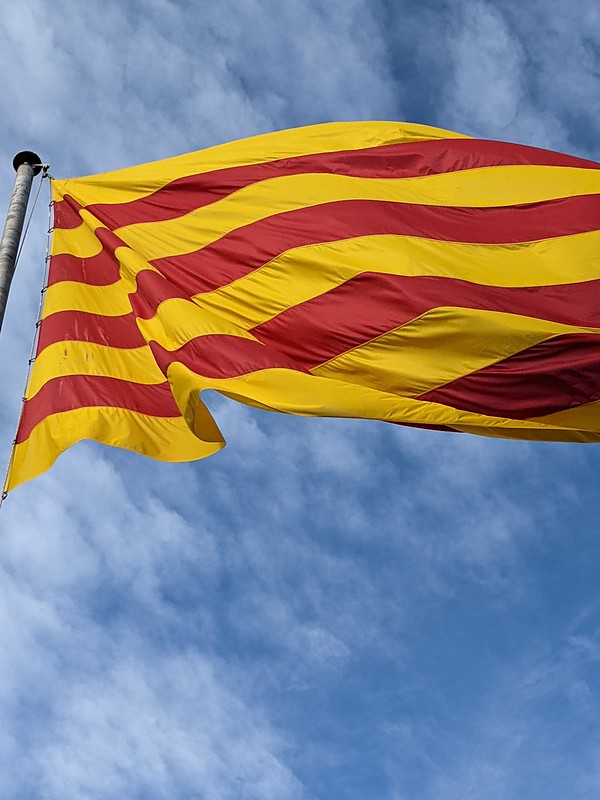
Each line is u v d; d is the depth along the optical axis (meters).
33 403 10.85
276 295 11.50
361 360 11.06
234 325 11.12
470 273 11.50
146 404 10.92
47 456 10.36
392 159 12.83
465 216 12.18
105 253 12.20
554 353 10.98
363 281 11.38
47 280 11.99
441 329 11.04
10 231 12.10
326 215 12.00
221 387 10.34
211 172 12.62
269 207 12.16
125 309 11.70
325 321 11.23
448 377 10.91
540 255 11.89
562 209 12.29
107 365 11.12
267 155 12.80
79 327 11.41
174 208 12.35
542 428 10.95
